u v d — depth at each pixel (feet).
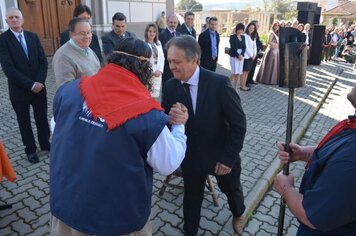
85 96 4.60
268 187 11.75
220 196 10.60
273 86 28.27
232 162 6.86
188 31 24.02
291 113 5.14
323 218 3.50
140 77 4.78
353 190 3.34
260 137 16.07
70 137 4.61
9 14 11.23
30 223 8.98
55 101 5.10
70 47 9.18
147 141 4.38
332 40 47.75
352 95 3.86
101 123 4.38
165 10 39.27
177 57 6.16
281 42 4.85
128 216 4.54
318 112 21.88
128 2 33.88
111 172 4.35
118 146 4.31
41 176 11.49
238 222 8.66
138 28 35.40
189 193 7.48
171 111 5.34
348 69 40.45
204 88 6.67
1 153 8.71
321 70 37.83
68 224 4.57
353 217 3.45
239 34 24.57
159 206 9.98
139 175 4.45
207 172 7.06
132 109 4.33
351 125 3.87
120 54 4.70
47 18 31.19
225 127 7.13
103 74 4.68
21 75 11.45
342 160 3.50
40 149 13.50
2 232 8.58
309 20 39.19
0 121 16.80
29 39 11.80
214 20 22.26
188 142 6.98
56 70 9.14
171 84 7.01
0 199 10.04
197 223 7.80
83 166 4.46
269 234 9.19
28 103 12.08
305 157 5.37
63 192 4.61
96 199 4.40
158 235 8.74
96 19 31.96
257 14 69.56
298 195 4.27
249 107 21.48
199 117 6.75
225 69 35.96
